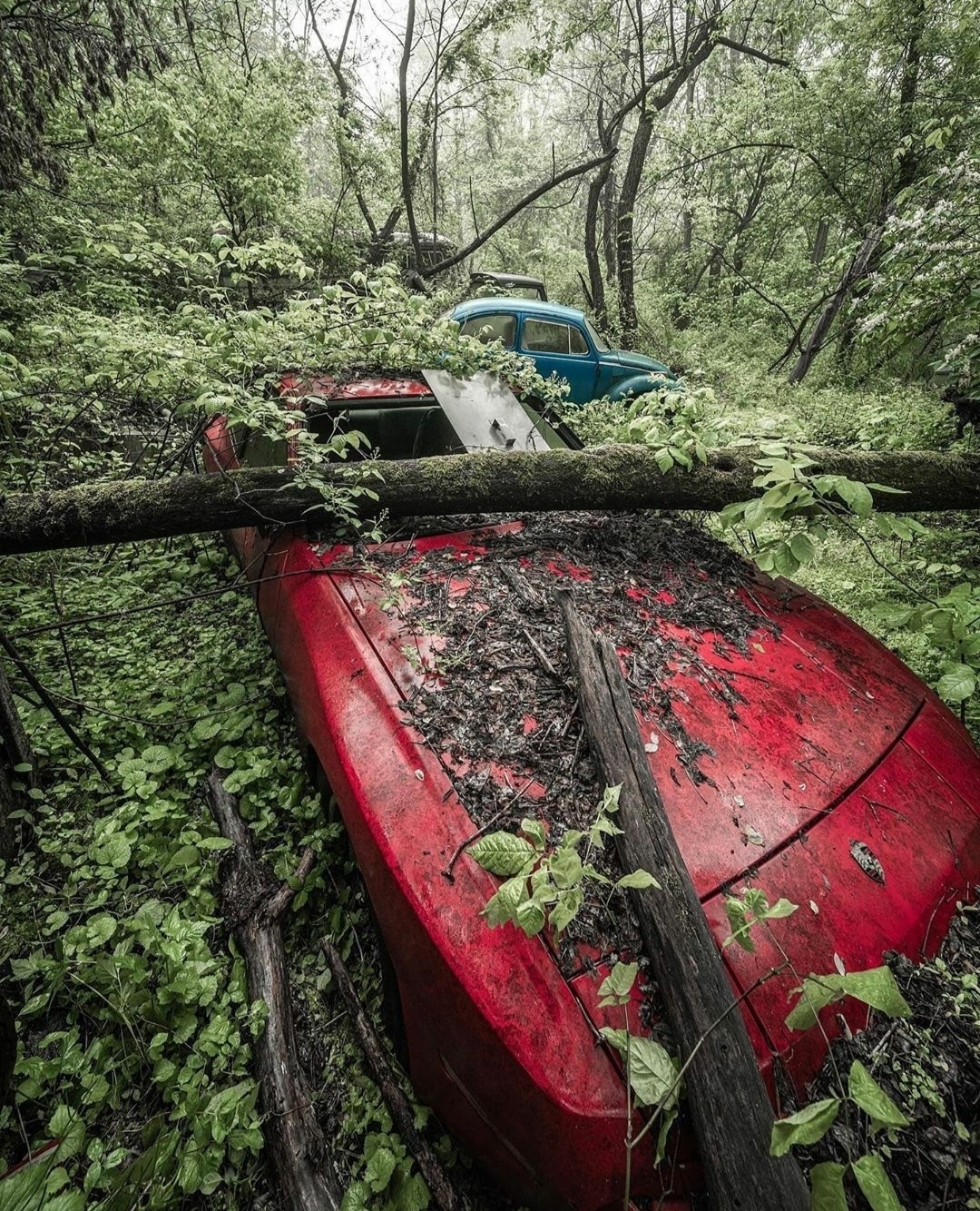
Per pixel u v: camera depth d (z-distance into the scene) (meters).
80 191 6.28
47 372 3.77
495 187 18.17
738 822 1.57
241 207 7.62
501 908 1.26
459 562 2.48
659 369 7.89
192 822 2.47
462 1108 1.42
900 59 9.76
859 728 1.92
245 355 2.99
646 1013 1.28
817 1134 0.98
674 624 2.23
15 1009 1.92
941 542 4.28
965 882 1.62
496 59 10.18
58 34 3.86
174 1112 1.66
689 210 15.14
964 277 3.75
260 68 7.92
